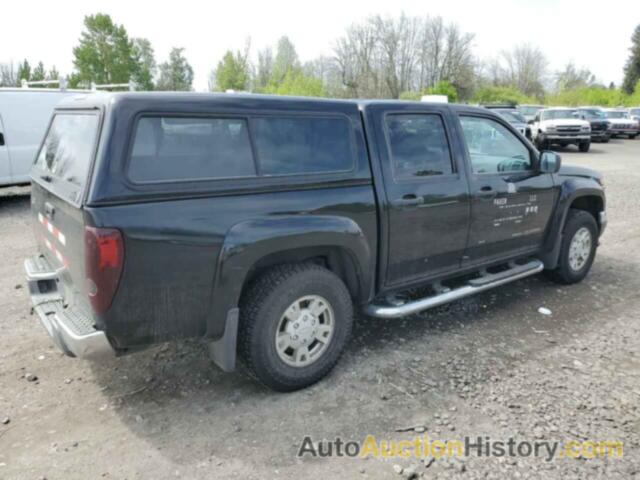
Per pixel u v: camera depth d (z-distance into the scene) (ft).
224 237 9.57
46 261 12.16
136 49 187.32
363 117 11.94
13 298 16.39
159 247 8.91
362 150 11.76
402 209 12.34
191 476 8.59
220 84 190.49
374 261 12.25
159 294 9.08
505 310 15.83
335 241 11.00
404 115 12.64
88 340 8.79
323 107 11.23
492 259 15.21
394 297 13.42
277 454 9.13
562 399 10.87
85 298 9.24
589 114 93.20
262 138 10.27
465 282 14.98
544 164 15.52
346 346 13.28
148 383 11.45
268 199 10.20
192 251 9.27
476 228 14.26
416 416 10.24
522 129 71.92
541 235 16.57
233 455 9.11
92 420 10.11
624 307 16.20
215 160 9.64
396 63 198.59
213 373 11.87
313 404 10.66
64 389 11.19
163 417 10.21
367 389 11.22
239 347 10.52
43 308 10.53
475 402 10.73
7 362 12.30
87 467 8.77
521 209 15.43
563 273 17.65
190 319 9.53
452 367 12.19
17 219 28.78
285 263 11.00
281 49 201.87
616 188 41.37
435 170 13.16
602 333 14.24
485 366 12.26
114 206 8.50
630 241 24.71
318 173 10.96
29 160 32.91
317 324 11.16
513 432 9.74
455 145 13.61
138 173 8.75
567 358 12.73
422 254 13.17
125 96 8.85
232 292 9.81
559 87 244.42
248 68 195.72
